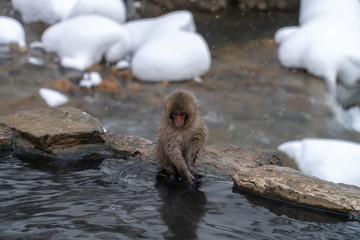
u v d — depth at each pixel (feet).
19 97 54.95
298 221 15.44
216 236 13.89
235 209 16.21
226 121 54.13
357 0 78.13
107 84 61.77
